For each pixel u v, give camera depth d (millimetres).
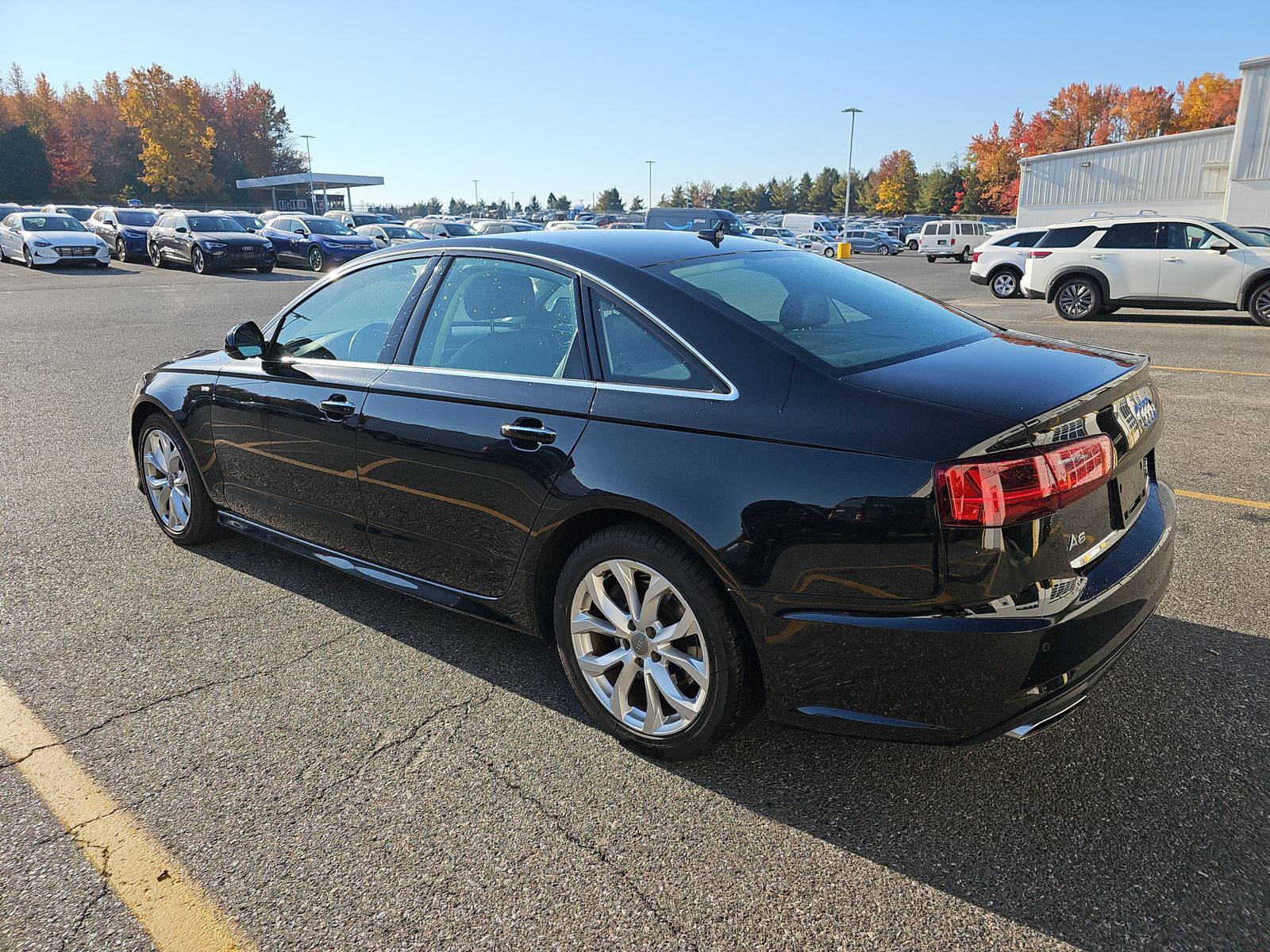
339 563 3688
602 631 2803
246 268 25125
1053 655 2236
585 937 2086
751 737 2893
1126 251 13734
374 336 3514
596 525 2828
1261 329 12727
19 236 25922
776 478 2359
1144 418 2705
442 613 3811
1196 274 13320
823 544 2293
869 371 2498
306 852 2379
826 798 2572
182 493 4477
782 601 2363
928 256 39281
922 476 2186
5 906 2199
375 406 3328
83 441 6699
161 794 2623
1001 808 2506
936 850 2350
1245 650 3324
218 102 105750
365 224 36156
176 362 4484
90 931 2119
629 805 2553
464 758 2781
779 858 2332
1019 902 2160
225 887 2256
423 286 3404
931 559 2186
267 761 2775
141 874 2303
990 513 2152
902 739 2338
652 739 2736
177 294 18656
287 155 110875
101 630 3652
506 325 3088
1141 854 2307
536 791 2619
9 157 82000
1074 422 2326
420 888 2246
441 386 3154
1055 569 2266
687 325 2666
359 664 3375
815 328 2742
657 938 2080
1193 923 2080
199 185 91188
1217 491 5184
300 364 3732
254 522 4129
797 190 140125
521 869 2309
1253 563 4117
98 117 96000
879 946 2043
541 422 2828
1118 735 2824
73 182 86875
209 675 3295
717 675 2535
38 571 4254
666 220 27641
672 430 2559
